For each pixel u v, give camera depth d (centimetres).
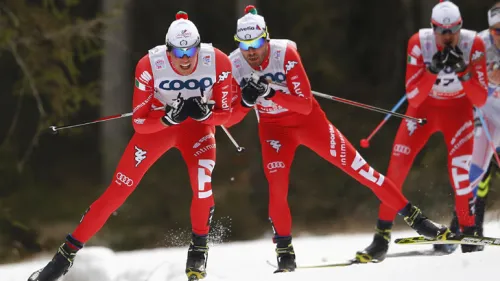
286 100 1709
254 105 1797
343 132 5372
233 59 1756
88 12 5747
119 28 4178
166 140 1672
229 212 4722
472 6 5456
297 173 5191
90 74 5675
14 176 4262
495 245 1720
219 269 1966
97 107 5738
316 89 5816
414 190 4203
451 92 1916
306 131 1795
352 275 1523
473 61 1853
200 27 6072
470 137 1930
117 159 4991
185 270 1645
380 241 1959
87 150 5669
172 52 1550
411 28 5666
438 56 1806
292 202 4912
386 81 5912
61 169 5481
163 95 1633
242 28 1681
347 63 5928
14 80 5438
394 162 1959
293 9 5822
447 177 4181
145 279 1720
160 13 6031
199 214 1638
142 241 4394
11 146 4262
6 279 2003
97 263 1755
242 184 5059
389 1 5912
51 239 4275
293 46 1756
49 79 4044
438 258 1572
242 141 5278
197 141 1661
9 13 3881
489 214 2714
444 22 1784
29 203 4291
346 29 5912
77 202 4941
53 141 5638
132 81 5694
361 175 1786
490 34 1991
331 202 4881
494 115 2064
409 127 1964
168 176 5184
